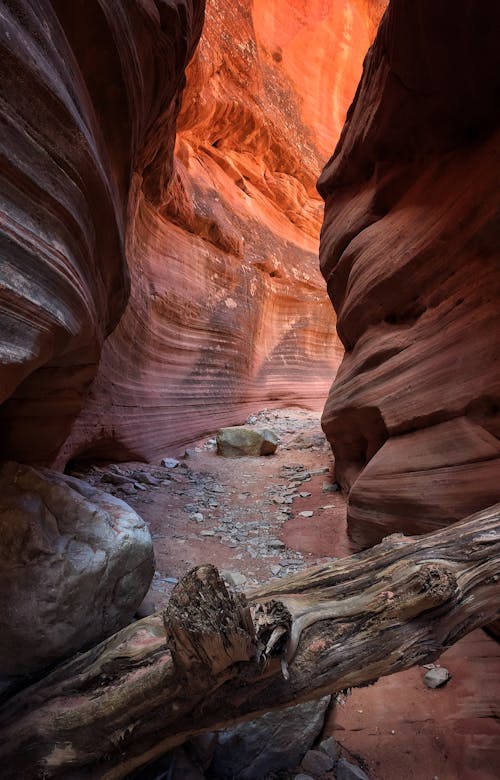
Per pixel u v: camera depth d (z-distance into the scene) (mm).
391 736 2404
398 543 2238
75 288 2105
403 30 4008
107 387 6957
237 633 1403
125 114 2975
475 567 2039
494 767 2223
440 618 1888
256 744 2195
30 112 1656
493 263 3736
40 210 1774
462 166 4266
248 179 15484
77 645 2131
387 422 4527
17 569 1988
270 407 14812
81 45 2371
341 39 19719
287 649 1653
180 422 9891
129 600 2410
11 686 1967
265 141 15586
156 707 1662
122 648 1880
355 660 1770
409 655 1814
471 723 2459
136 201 7191
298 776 2115
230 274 12344
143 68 3609
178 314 9727
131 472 7191
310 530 5391
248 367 13641
